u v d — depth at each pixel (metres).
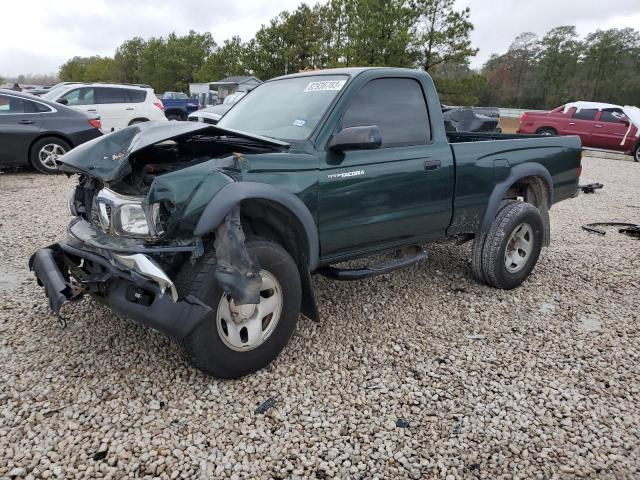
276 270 2.89
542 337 3.60
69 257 3.18
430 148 3.74
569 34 58.31
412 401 2.79
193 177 2.57
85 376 2.88
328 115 3.24
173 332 2.53
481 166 4.02
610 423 2.66
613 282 4.75
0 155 8.70
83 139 9.37
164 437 2.43
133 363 3.03
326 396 2.82
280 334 3.00
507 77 62.00
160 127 2.99
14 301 3.80
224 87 27.22
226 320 2.77
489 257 4.22
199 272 2.64
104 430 2.45
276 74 38.38
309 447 2.42
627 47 55.69
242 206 2.82
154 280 2.48
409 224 3.68
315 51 28.94
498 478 2.27
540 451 2.44
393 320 3.80
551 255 5.59
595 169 13.75
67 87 13.01
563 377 3.08
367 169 3.32
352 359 3.22
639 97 53.28
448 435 2.54
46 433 2.42
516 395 2.88
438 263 5.11
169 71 64.12
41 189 7.93
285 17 37.62
